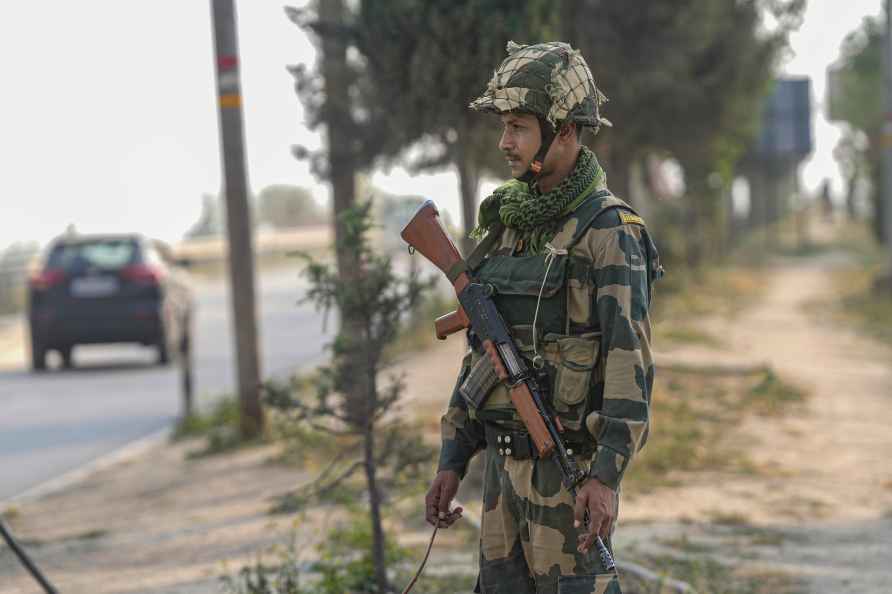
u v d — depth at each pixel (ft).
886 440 55.52
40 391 83.20
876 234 250.78
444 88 41.73
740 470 48.65
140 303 92.27
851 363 84.84
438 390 69.67
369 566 31.14
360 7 44.75
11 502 48.60
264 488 46.01
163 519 42.73
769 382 67.31
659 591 30.19
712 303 138.92
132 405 75.20
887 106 134.92
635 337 16.65
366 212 29.32
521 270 17.61
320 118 53.67
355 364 30.14
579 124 17.48
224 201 58.75
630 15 82.58
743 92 96.53
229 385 82.58
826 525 39.04
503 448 17.80
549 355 17.37
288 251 29.25
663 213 168.76
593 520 16.35
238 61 58.59
